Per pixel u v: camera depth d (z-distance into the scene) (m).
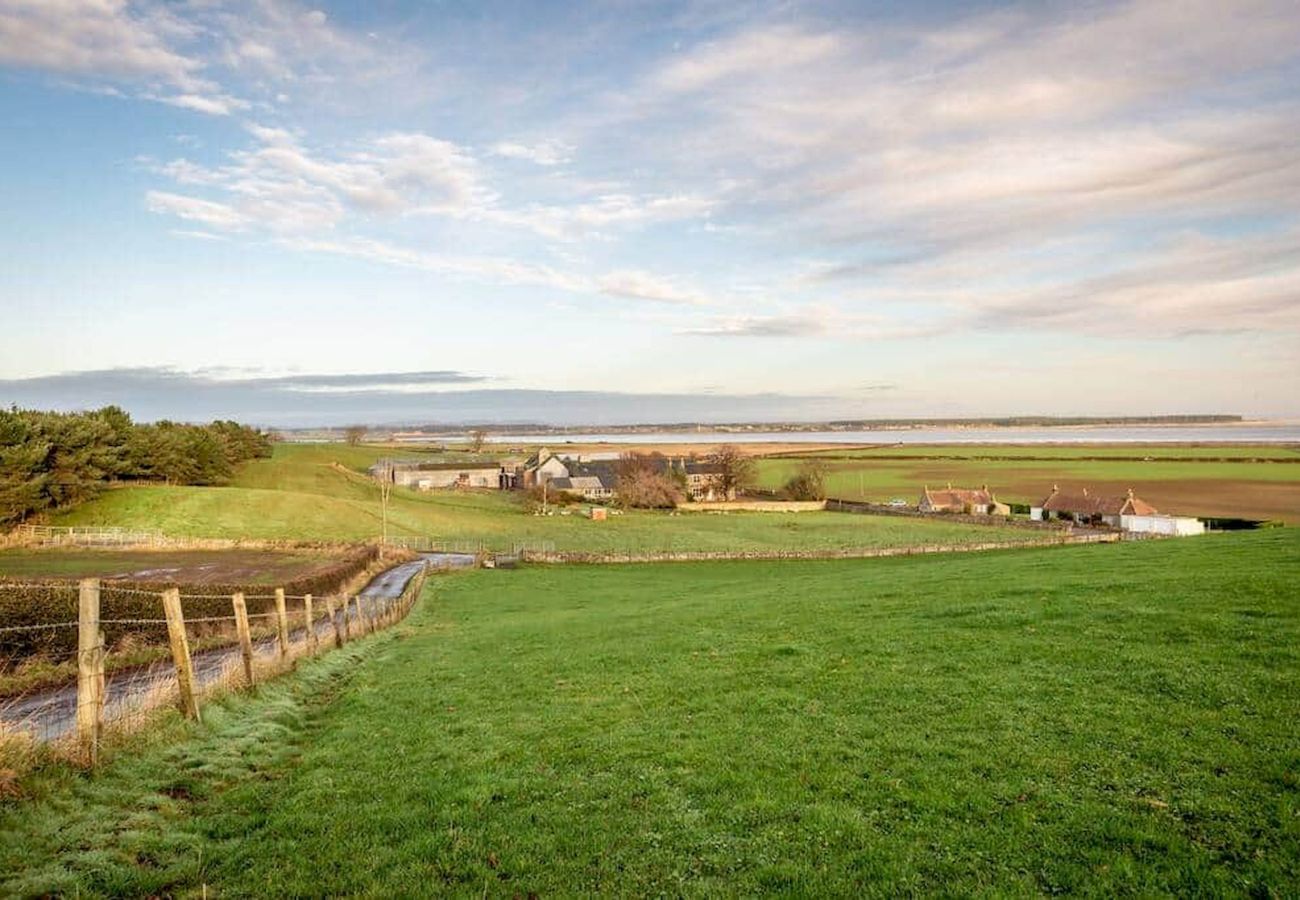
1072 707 12.94
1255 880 7.64
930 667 16.36
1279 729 11.20
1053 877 7.96
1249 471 175.38
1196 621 17.64
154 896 8.41
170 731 13.18
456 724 15.37
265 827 10.25
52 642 25.41
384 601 44.94
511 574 67.44
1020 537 95.50
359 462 188.38
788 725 13.32
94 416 97.00
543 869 8.76
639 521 119.00
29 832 9.22
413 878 8.62
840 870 8.37
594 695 16.94
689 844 9.17
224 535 83.06
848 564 73.75
